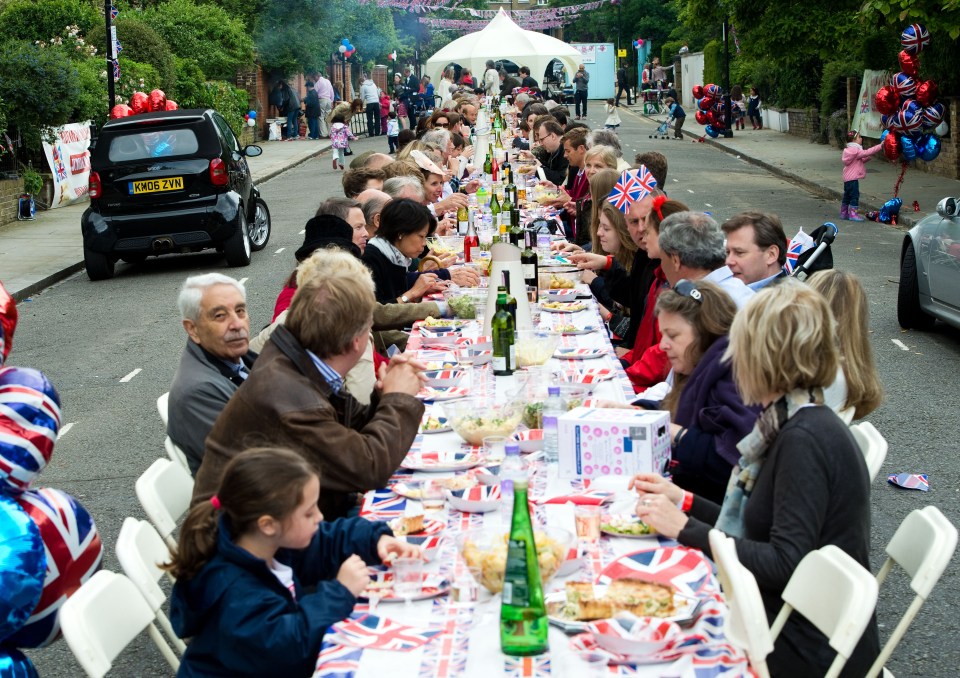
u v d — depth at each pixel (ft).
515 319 19.16
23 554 11.67
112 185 47.67
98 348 36.35
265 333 18.67
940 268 32.60
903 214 58.29
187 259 53.47
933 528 11.33
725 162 92.22
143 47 90.84
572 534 11.19
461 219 35.58
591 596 10.09
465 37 115.03
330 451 13.04
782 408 11.12
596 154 34.19
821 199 67.62
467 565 10.73
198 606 10.50
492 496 13.00
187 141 48.42
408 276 26.73
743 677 8.93
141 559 12.35
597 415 13.80
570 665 8.88
